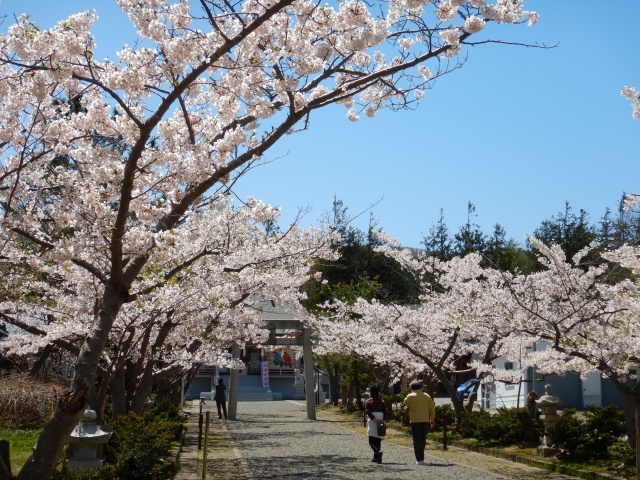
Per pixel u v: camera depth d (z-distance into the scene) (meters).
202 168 8.02
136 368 14.34
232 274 15.52
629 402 14.38
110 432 10.12
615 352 14.10
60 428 6.86
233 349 31.41
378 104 9.59
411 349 22.83
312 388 31.52
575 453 15.27
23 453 14.23
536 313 14.73
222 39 7.70
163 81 8.55
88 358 7.05
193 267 13.99
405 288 49.03
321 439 21.70
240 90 8.12
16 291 12.34
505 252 46.16
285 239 17.75
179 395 34.12
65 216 8.88
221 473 13.97
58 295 14.33
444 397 49.12
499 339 21.22
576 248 41.50
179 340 18.05
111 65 7.97
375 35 7.73
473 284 20.27
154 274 12.26
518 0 7.91
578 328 14.77
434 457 16.98
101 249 9.00
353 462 15.94
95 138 9.07
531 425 18.06
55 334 13.52
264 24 7.78
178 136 8.23
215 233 14.27
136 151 6.76
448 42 7.97
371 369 34.31
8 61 6.92
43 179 9.84
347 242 50.00
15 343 16.91
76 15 7.61
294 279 18.05
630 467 13.47
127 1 7.48
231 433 23.66
